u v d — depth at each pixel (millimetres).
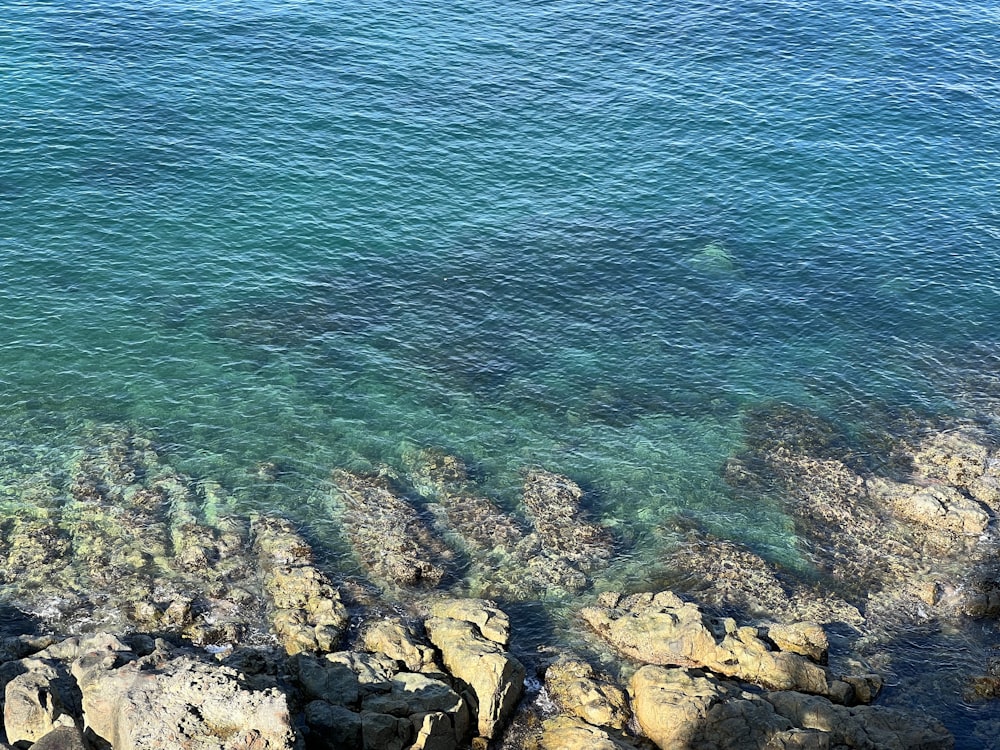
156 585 37969
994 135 70875
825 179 66312
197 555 39250
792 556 42062
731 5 85938
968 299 57562
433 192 62969
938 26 83688
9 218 56312
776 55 79062
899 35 82188
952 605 40094
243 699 29016
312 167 63406
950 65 78562
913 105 73562
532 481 44969
